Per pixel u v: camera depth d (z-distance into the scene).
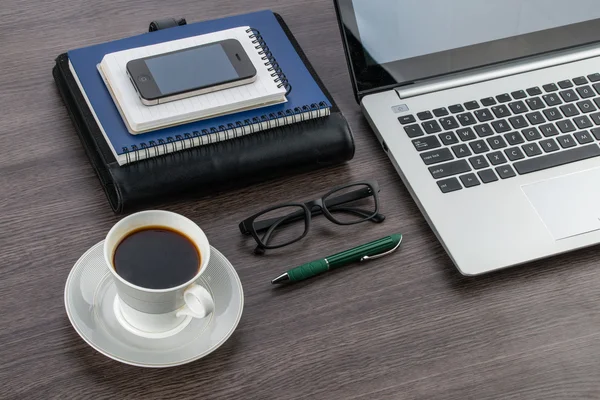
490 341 0.85
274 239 0.91
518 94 1.05
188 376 0.79
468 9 1.06
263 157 0.94
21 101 1.00
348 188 0.97
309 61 1.09
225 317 0.80
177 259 0.77
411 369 0.82
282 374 0.80
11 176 0.93
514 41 1.08
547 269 0.91
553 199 0.94
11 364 0.78
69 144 0.97
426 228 0.94
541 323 0.87
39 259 0.86
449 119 1.01
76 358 0.79
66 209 0.91
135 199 0.89
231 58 0.96
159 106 0.90
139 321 0.78
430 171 0.96
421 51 1.04
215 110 0.92
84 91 0.94
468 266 0.88
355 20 1.00
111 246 0.76
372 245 0.90
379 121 1.00
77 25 1.11
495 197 0.94
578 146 1.00
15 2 1.12
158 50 0.96
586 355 0.85
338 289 0.88
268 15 1.08
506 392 0.81
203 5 1.17
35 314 0.82
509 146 0.99
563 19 1.10
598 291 0.90
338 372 0.81
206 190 0.92
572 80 1.07
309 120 0.97
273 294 0.86
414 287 0.89
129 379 0.78
